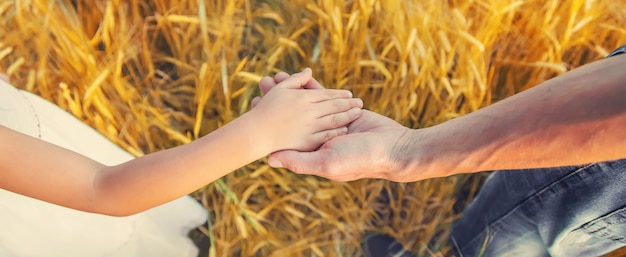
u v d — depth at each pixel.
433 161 0.63
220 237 0.93
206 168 0.64
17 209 0.69
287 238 0.95
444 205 0.94
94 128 0.89
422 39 0.89
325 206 0.94
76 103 0.87
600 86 0.51
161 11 0.92
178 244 0.85
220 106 0.92
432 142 0.63
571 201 0.67
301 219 0.95
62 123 0.76
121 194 0.63
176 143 0.93
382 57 0.90
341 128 0.71
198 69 0.91
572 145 0.53
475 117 0.60
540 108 0.54
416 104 0.93
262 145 0.67
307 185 0.93
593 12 0.91
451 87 0.91
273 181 0.93
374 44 0.92
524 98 0.56
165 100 0.94
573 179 0.65
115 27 0.91
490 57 0.93
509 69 0.94
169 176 0.63
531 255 0.78
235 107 0.93
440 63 0.89
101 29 0.90
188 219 0.85
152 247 0.81
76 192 0.62
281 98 0.70
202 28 0.87
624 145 0.51
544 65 0.90
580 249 0.72
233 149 0.66
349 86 0.92
